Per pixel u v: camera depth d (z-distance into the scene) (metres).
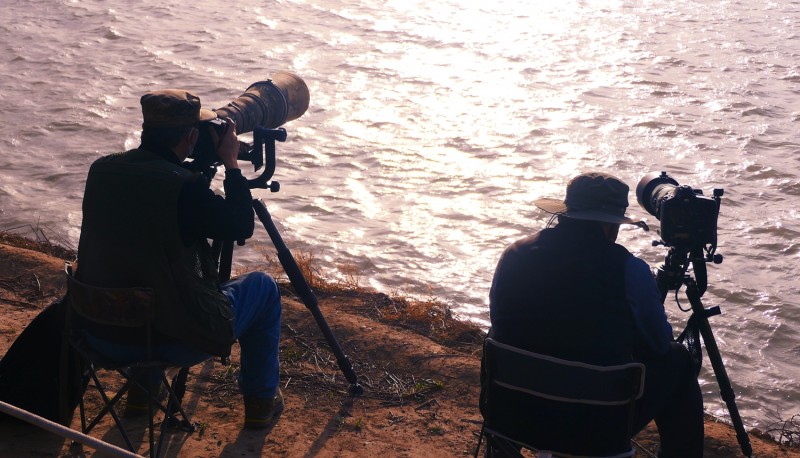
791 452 3.88
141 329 3.01
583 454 2.76
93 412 3.78
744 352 11.30
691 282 3.73
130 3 35.91
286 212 15.54
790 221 15.58
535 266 2.82
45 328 3.38
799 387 10.49
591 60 28.55
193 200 2.93
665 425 3.03
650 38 31.83
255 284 3.44
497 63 28.17
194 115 3.03
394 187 17.20
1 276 5.29
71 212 15.02
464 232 15.13
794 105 23.23
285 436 3.68
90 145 18.66
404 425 3.86
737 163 18.69
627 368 2.69
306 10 35.84
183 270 2.96
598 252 2.80
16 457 3.35
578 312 2.74
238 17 34.09
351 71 26.61
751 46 30.34
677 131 20.92
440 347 4.62
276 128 3.52
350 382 4.06
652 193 3.79
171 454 3.47
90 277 3.03
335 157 18.80
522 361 2.77
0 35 29.56
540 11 36.94
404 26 33.38
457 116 22.25
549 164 18.78
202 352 3.16
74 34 30.17
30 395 3.41
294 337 4.66
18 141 18.69
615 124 21.58
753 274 13.57
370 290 5.84
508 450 2.86
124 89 23.38
